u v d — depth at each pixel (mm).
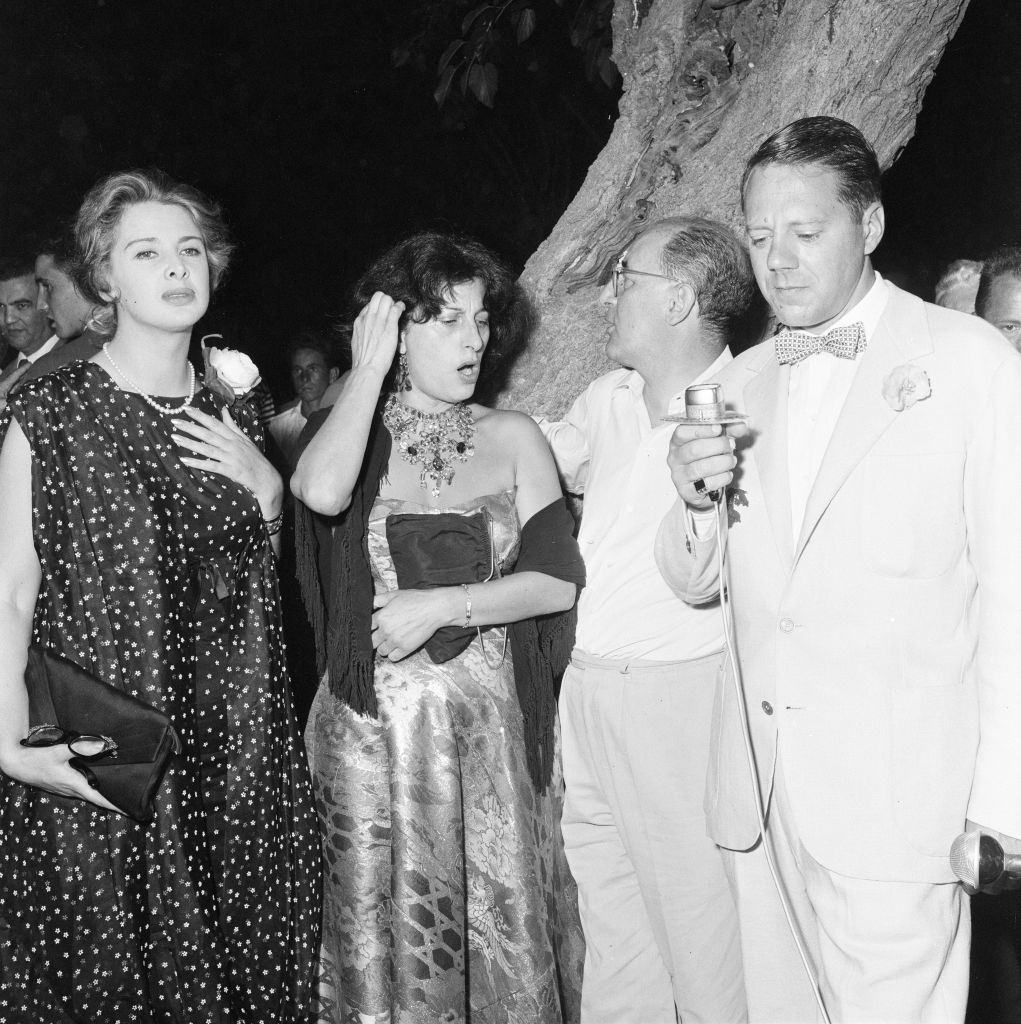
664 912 3215
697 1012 3203
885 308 2680
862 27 3576
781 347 2680
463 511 3277
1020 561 2443
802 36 3656
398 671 3215
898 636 2562
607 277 3963
